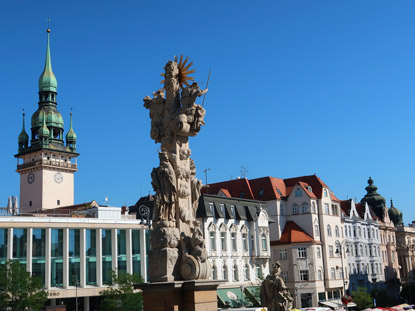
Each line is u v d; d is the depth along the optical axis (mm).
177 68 17547
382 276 109562
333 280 87562
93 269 72188
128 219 75812
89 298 73250
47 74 139875
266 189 89500
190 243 16031
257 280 78500
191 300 15273
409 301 100812
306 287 83375
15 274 52344
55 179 132625
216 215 73375
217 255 72062
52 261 69188
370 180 126688
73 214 78562
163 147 16953
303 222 87625
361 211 109750
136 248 76250
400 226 129375
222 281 15977
